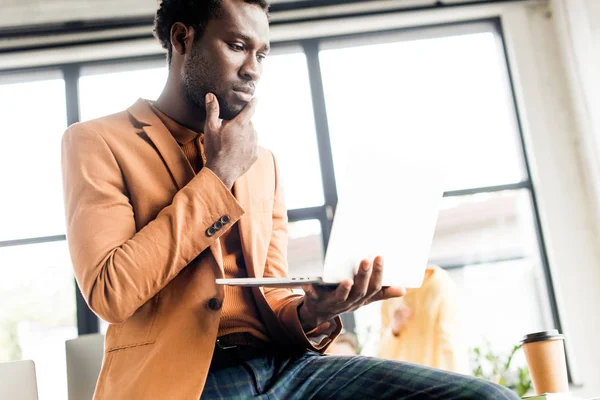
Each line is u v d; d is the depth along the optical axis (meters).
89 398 2.03
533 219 4.95
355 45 5.23
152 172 1.28
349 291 1.16
